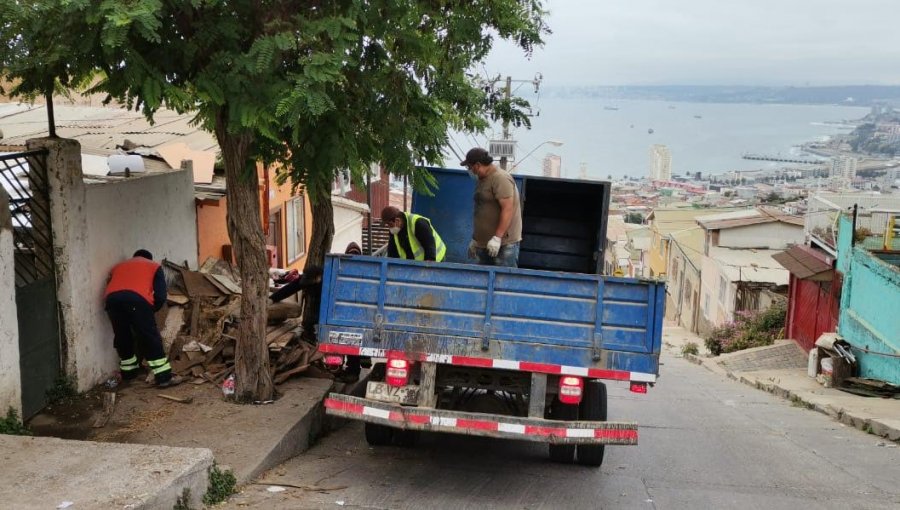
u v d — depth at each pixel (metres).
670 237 41.25
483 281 6.61
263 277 8.01
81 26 5.84
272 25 6.35
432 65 9.08
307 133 7.05
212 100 6.36
